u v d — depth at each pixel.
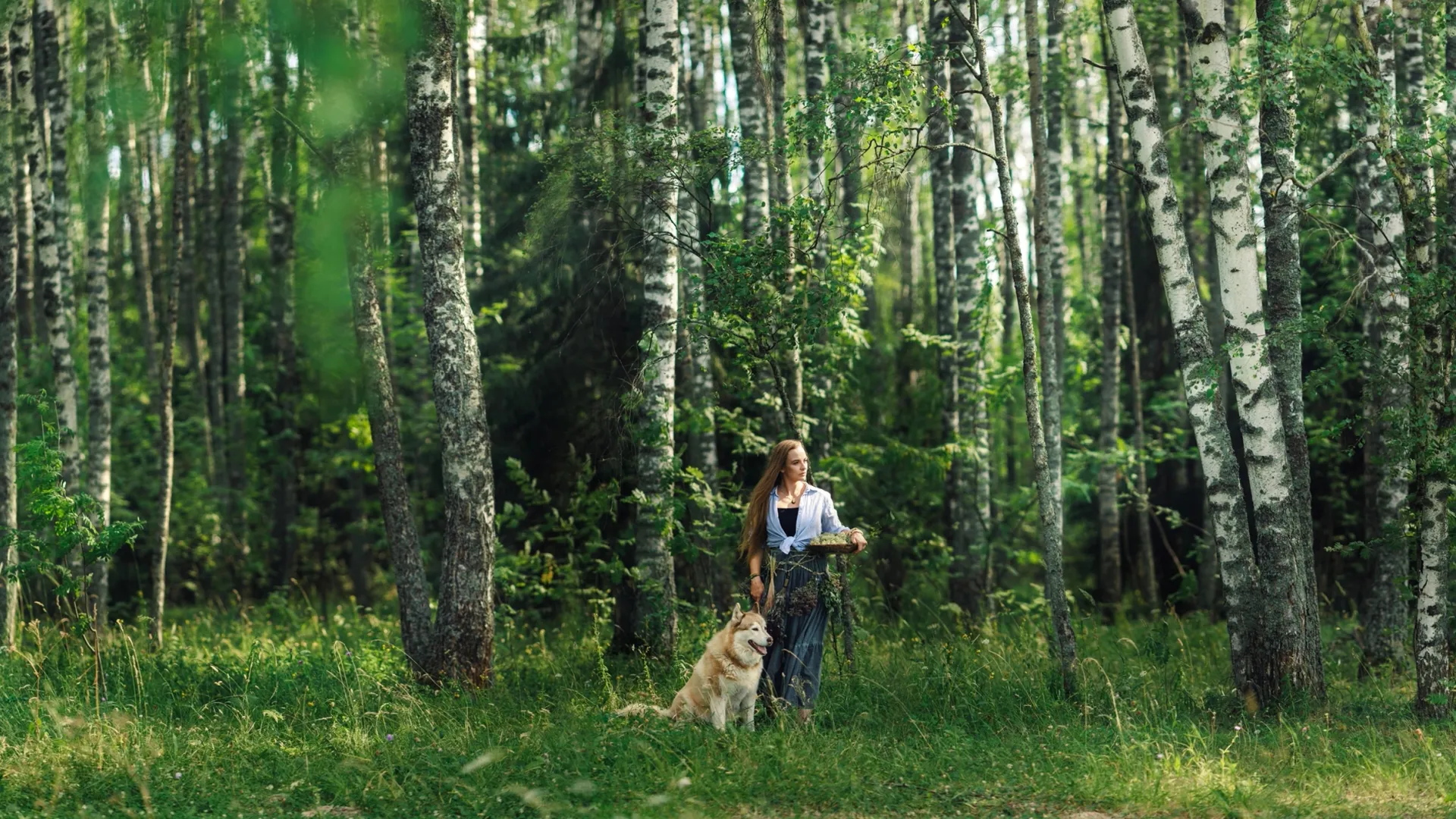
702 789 5.74
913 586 14.75
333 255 9.87
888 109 8.47
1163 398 17.02
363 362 9.54
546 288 12.86
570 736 6.73
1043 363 10.48
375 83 9.92
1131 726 7.19
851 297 11.12
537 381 12.94
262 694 8.55
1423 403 7.61
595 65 13.41
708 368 11.16
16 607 10.80
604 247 11.20
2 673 8.98
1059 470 10.51
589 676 9.40
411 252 17.31
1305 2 9.57
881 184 8.91
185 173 12.59
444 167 8.84
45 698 8.18
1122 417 18.19
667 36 9.77
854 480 14.25
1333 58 7.59
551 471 13.71
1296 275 8.82
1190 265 8.07
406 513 9.31
